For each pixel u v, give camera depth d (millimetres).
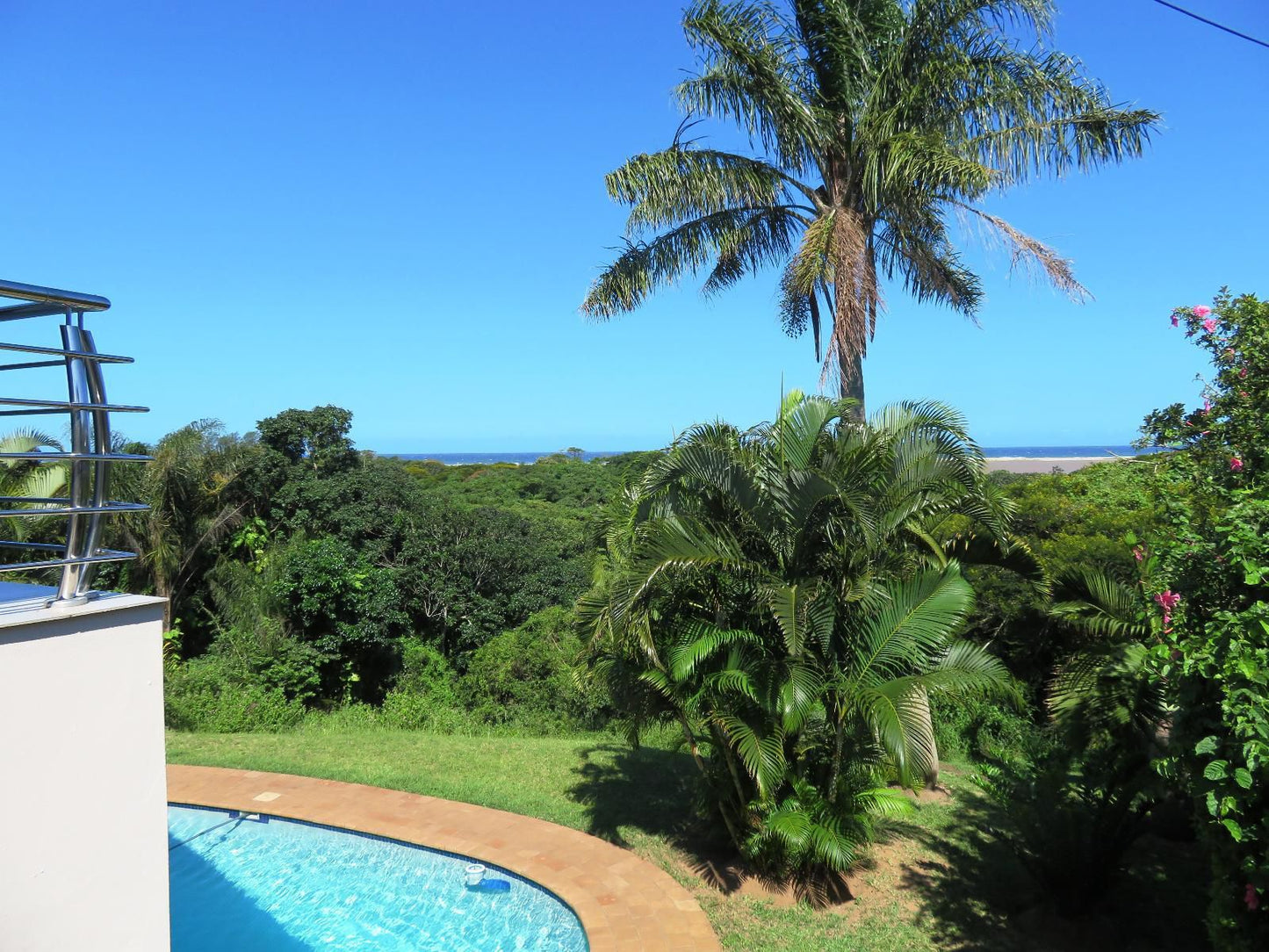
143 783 2635
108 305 2535
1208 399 5832
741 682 5754
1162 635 4258
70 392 2508
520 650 14797
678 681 5953
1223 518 4066
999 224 8820
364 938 6027
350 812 7801
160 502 17094
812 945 5750
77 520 2521
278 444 22750
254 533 20156
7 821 2301
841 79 9258
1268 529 3943
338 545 19141
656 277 10078
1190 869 6969
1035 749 7723
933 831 7867
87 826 2484
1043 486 12805
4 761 2293
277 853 7266
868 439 6309
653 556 5738
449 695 15125
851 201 9406
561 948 5863
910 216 9406
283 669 14703
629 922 5855
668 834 7531
